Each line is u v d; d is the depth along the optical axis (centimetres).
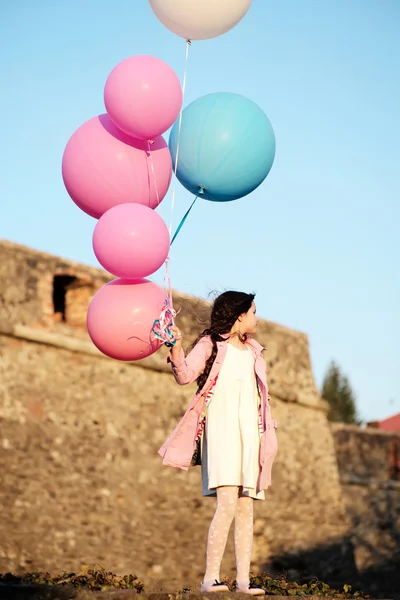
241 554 513
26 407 1245
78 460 1286
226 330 520
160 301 496
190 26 516
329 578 1686
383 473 2098
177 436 509
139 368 1445
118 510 1311
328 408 1853
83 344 1356
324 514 1744
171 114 504
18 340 1272
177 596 466
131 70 495
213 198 540
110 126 517
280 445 1691
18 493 1186
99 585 534
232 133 511
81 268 1385
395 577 1992
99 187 510
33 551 1170
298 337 1828
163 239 491
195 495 1446
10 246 1295
